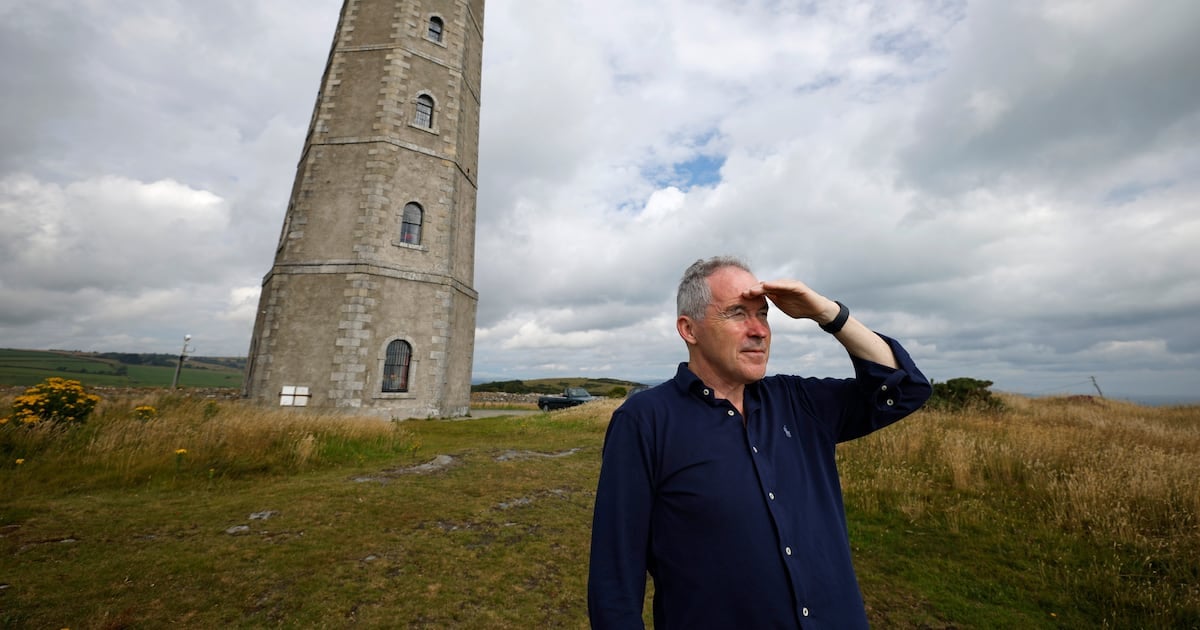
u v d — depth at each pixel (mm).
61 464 7020
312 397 16453
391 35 19578
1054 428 10195
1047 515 5750
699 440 1534
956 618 3988
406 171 18875
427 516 5879
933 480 7191
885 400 1685
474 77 22844
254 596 3906
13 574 4051
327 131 18812
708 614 1369
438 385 18266
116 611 3598
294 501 6270
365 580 4238
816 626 1364
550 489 7309
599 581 1453
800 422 1752
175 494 6504
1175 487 5707
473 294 21688
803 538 1470
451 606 3896
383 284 17656
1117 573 4414
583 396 23391
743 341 1651
